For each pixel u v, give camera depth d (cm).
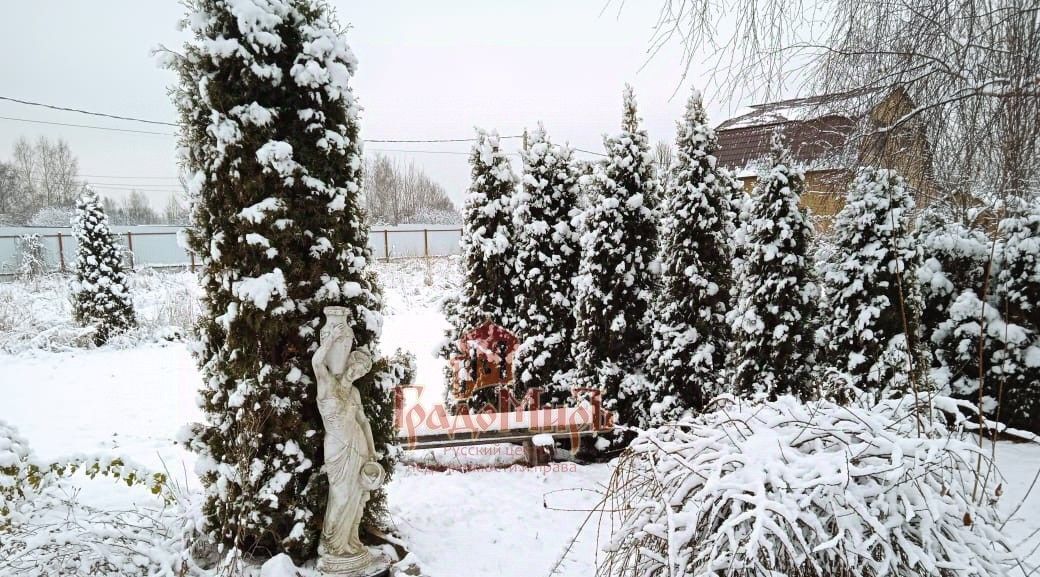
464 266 717
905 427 235
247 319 373
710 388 612
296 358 389
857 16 480
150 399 890
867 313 614
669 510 198
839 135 557
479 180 699
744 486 192
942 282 703
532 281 686
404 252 2422
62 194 3650
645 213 643
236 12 361
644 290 652
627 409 647
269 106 379
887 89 490
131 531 373
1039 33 402
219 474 394
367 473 380
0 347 1176
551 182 702
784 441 213
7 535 349
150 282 1762
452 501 525
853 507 185
